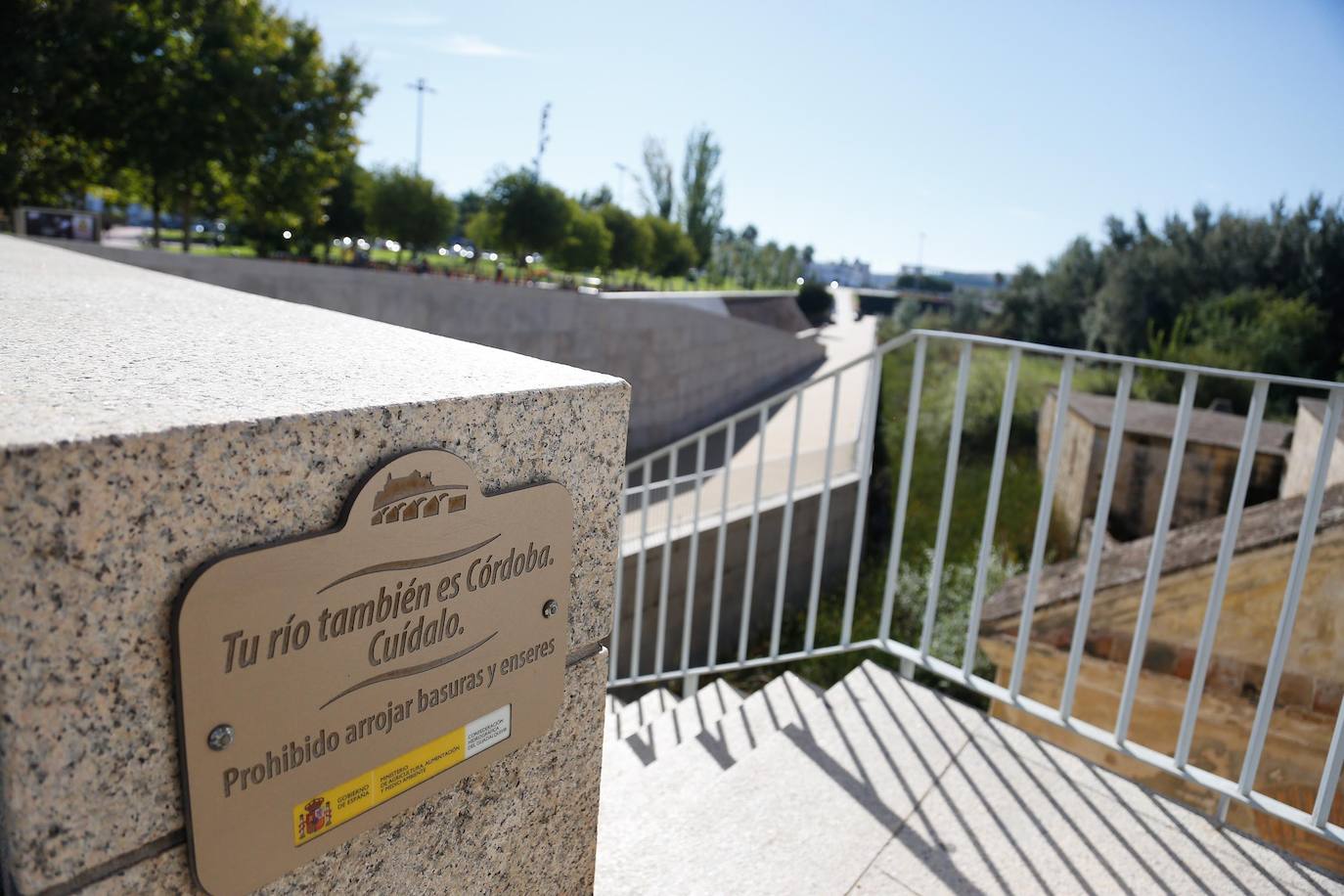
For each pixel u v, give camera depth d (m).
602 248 37.09
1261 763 5.09
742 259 59.69
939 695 2.54
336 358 1.26
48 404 0.83
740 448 16.08
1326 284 23.50
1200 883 1.84
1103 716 5.69
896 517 2.60
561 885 1.40
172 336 1.38
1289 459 11.31
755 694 2.89
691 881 1.83
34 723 0.74
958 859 1.91
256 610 0.86
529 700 1.22
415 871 1.13
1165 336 25.94
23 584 0.71
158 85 16.00
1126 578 5.55
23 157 15.26
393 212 30.52
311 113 19.00
